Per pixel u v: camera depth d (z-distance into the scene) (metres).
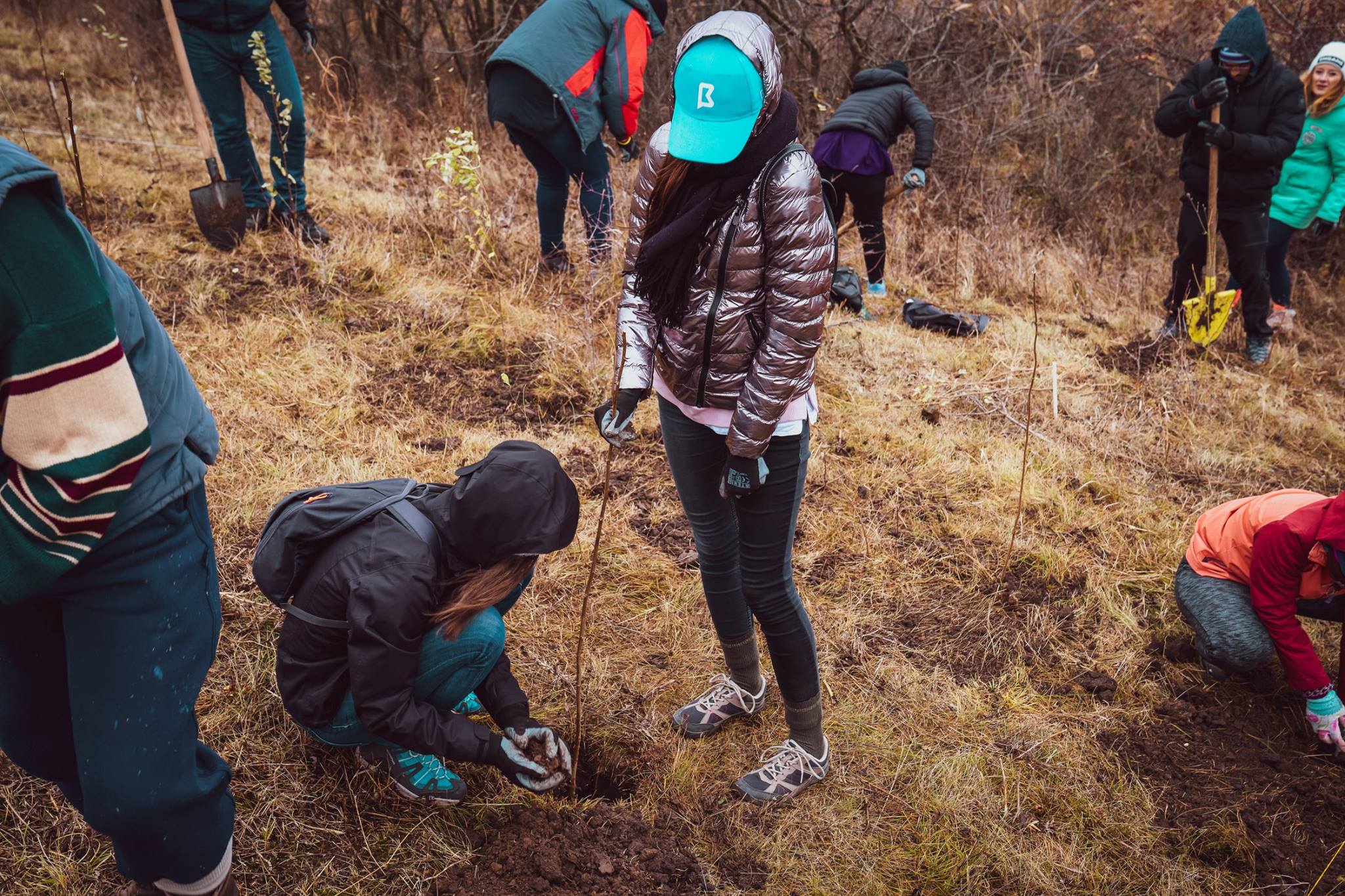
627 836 2.22
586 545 3.14
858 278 5.21
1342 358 5.65
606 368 4.09
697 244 1.88
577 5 4.18
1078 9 7.94
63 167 5.24
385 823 2.16
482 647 2.12
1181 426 4.42
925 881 2.22
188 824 1.58
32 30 7.89
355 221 5.10
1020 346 4.96
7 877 1.92
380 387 3.82
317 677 2.02
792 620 2.21
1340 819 2.49
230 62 4.52
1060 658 2.97
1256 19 4.78
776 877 2.19
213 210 4.51
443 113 7.19
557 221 4.74
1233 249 5.12
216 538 2.88
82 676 1.45
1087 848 2.35
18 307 1.21
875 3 7.41
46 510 1.29
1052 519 3.60
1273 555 2.61
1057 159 7.10
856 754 2.54
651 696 2.64
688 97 1.75
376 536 1.94
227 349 3.84
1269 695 2.90
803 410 2.06
